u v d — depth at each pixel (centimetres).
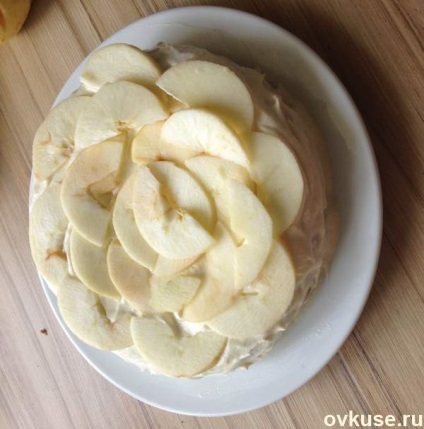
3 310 66
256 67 54
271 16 56
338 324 52
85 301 50
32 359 66
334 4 54
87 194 50
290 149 46
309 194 47
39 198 52
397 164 53
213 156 46
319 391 57
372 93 54
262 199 46
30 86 65
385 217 54
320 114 52
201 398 56
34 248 52
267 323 46
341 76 54
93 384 64
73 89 60
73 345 65
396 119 53
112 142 49
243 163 46
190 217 46
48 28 63
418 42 52
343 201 52
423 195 53
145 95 48
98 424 64
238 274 45
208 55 50
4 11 60
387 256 54
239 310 46
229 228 46
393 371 54
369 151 51
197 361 47
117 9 61
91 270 49
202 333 48
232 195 45
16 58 65
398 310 54
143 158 48
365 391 55
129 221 48
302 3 55
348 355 56
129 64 50
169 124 47
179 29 56
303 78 52
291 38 52
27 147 65
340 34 54
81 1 62
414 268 53
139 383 57
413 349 54
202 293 46
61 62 63
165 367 48
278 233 45
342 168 52
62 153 52
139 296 48
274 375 54
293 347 53
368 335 55
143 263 47
